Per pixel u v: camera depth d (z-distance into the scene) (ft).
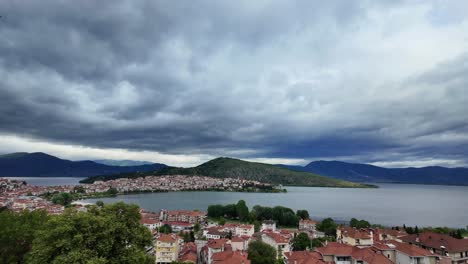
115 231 153.58
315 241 373.40
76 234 140.15
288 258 279.08
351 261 246.68
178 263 284.41
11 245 178.50
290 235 442.50
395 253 249.34
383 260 228.02
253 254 288.92
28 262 140.67
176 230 589.73
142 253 154.30
